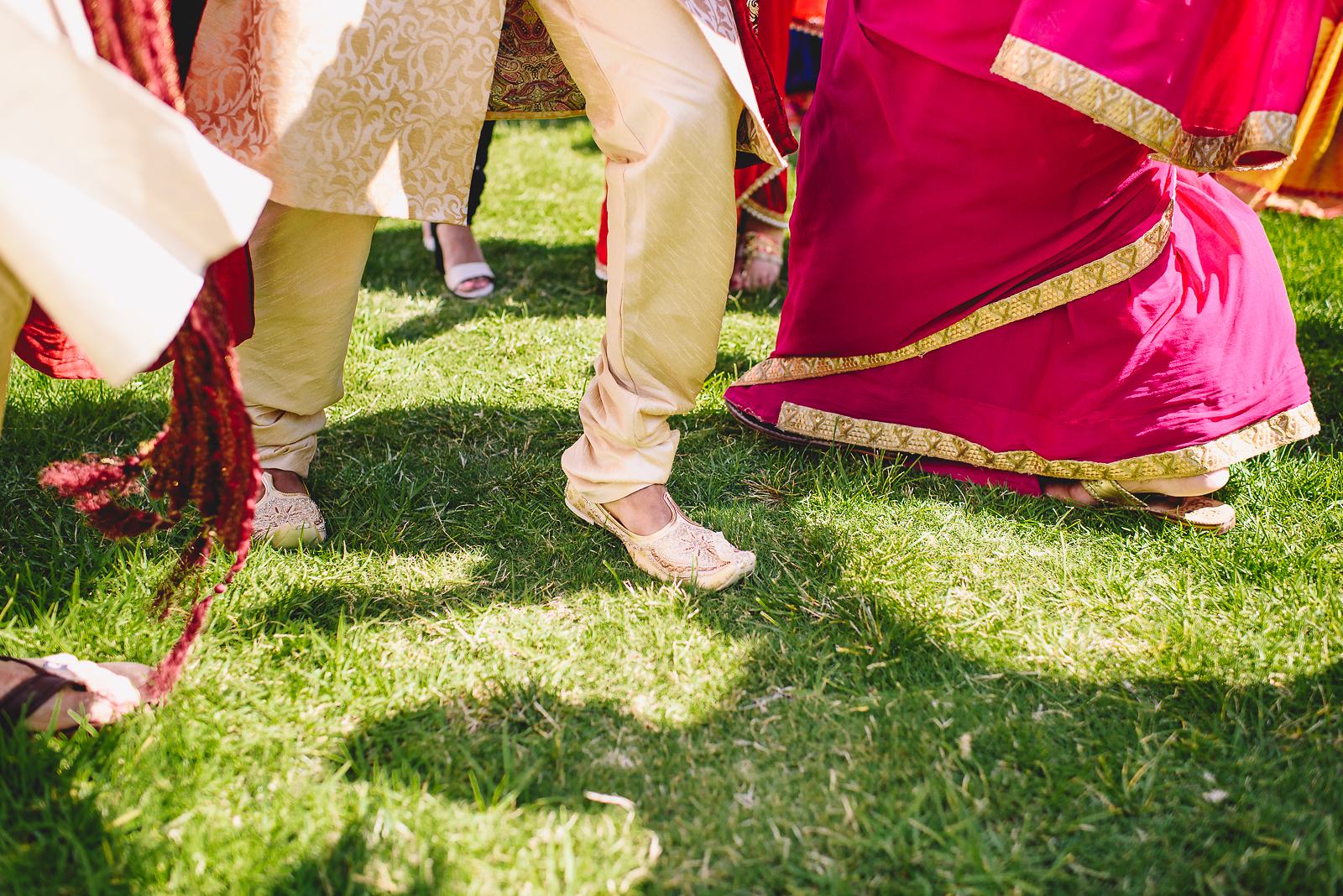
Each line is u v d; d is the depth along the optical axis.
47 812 1.33
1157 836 1.34
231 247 1.12
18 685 1.44
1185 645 1.69
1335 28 2.43
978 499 2.14
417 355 2.87
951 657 1.68
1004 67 1.62
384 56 1.52
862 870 1.31
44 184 1.03
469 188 1.68
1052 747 1.49
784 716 1.56
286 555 1.92
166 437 1.32
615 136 1.59
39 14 1.03
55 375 1.73
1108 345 1.97
